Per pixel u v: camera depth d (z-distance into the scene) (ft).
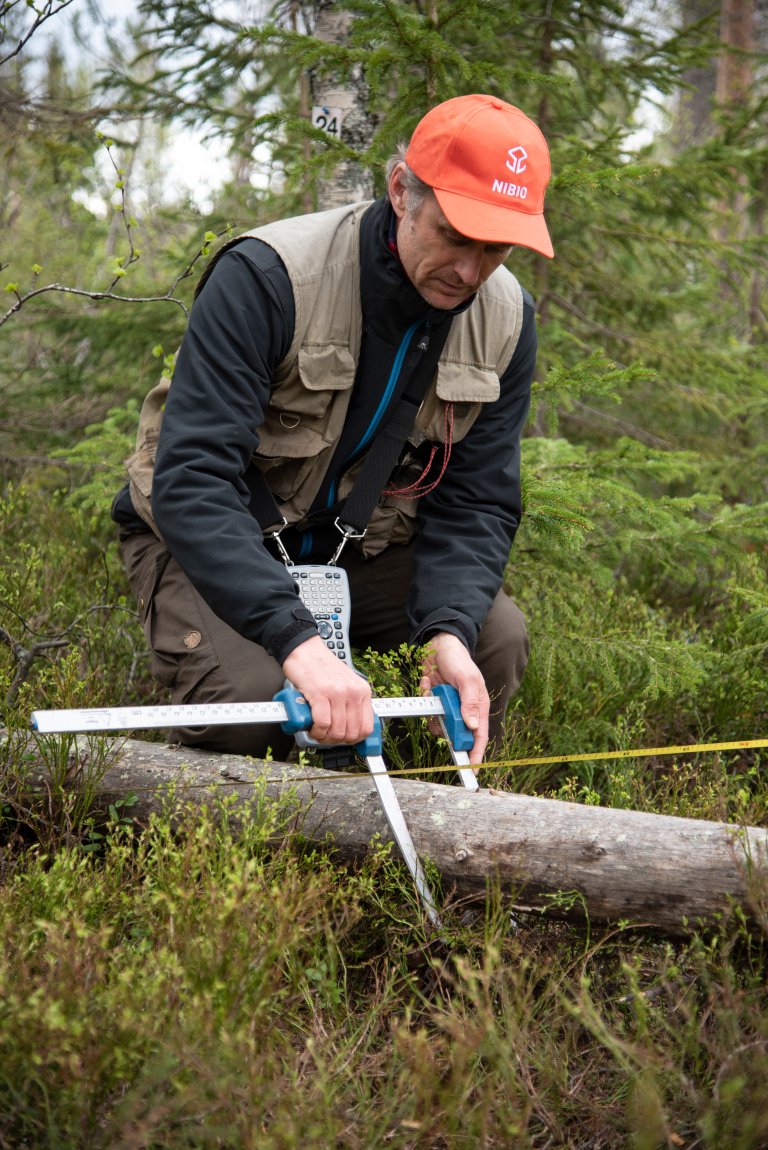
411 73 10.99
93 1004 4.84
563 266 16.65
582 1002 5.06
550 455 12.14
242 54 15.52
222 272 7.13
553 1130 5.02
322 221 7.45
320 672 6.17
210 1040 4.67
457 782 8.02
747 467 19.12
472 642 7.38
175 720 5.97
